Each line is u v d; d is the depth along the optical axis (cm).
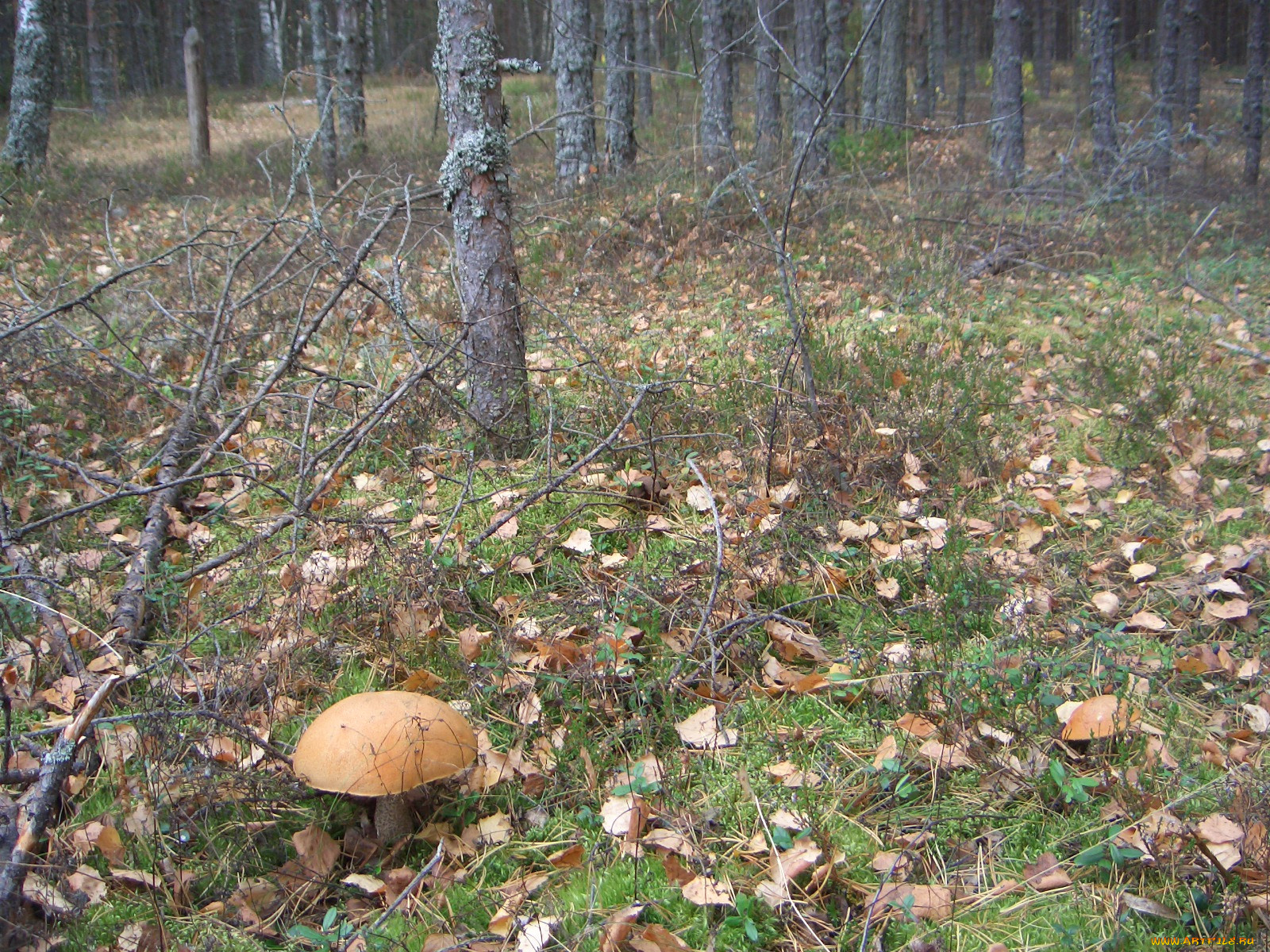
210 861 276
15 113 1380
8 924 237
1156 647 362
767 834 276
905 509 452
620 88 1281
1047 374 620
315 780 255
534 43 3956
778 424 499
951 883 264
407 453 495
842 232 948
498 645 361
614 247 903
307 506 422
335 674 355
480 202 482
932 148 1545
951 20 3741
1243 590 397
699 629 350
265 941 256
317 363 634
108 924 252
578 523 447
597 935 245
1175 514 459
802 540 421
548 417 509
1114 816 278
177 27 3878
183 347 644
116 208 1169
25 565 387
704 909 251
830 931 249
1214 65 3694
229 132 2092
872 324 692
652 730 318
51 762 269
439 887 267
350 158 1541
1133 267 878
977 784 299
